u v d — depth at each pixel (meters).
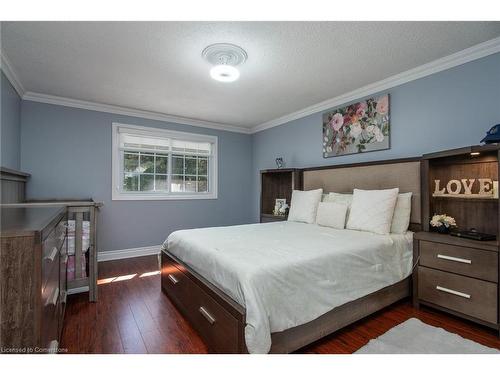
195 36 2.04
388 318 2.07
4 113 2.55
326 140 3.66
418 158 2.57
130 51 2.26
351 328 1.92
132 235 4.00
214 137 4.81
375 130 3.06
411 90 2.74
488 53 2.20
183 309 2.12
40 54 2.30
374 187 2.95
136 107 3.84
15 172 2.60
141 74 2.72
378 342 1.71
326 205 2.98
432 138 2.57
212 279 1.73
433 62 2.48
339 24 1.91
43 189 3.34
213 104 3.71
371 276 1.99
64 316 2.04
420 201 2.54
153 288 2.74
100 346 1.71
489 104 2.20
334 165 3.43
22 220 1.21
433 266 2.13
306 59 2.42
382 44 2.18
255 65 2.53
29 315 0.98
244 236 2.38
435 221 2.31
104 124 3.77
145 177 4.19
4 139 2.56
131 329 1.93
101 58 2.38
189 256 2.10
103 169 3.76
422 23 1.90
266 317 1.35
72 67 2.55
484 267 1.84
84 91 3.19
